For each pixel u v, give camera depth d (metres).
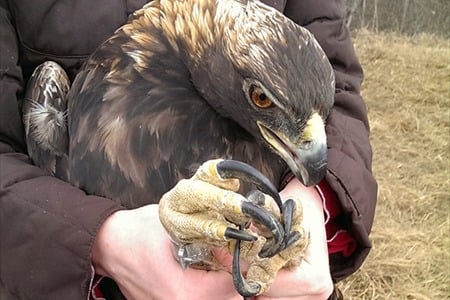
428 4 3.84
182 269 0.69
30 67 0.86
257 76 0.71
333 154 0.80
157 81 0.76
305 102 0.71
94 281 0.75
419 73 3.05
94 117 0.77
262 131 0.74
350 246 0.82
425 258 1.93
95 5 0.83
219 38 0.73
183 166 0.76
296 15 0.92
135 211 0.73
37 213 0.73
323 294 0.70
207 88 0.75
